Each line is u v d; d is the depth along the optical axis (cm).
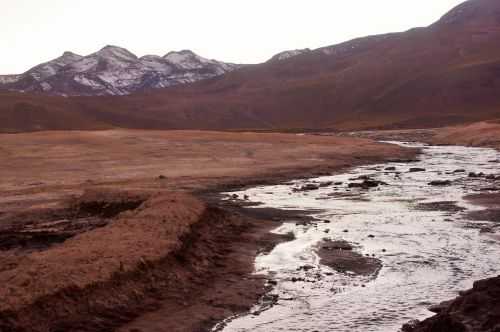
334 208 3962
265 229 3234
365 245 2808
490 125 12144
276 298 2044
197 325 1794
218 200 4384
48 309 1728
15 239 2988
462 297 1642
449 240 2855
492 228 3112
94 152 7738
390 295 2052
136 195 3797
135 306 1920
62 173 5972
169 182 5331
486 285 1647
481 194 4400
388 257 2566
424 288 2119
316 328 1761
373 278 2262
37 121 18875
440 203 4044
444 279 2220
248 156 7681
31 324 1648
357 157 8019
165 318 1848
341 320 1822
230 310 1930
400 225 3284
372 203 4150
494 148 9612
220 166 6619
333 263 2492
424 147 10462
